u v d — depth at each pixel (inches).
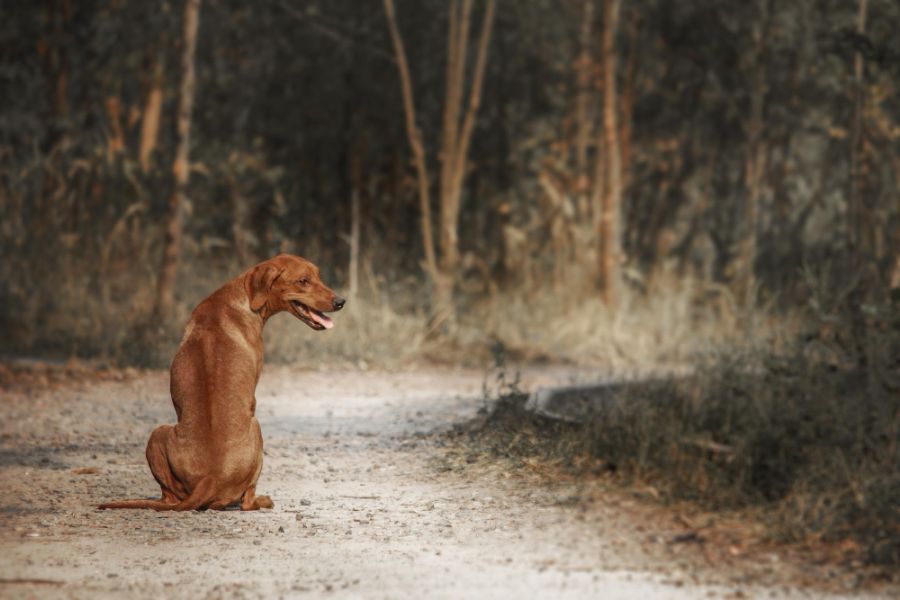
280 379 718.5
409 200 1168.2
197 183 1043.3
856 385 412.2
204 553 294.5
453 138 951.6
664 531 309.0
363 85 1157.7
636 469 365.7
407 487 386.3
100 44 1031.6
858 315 430.0
